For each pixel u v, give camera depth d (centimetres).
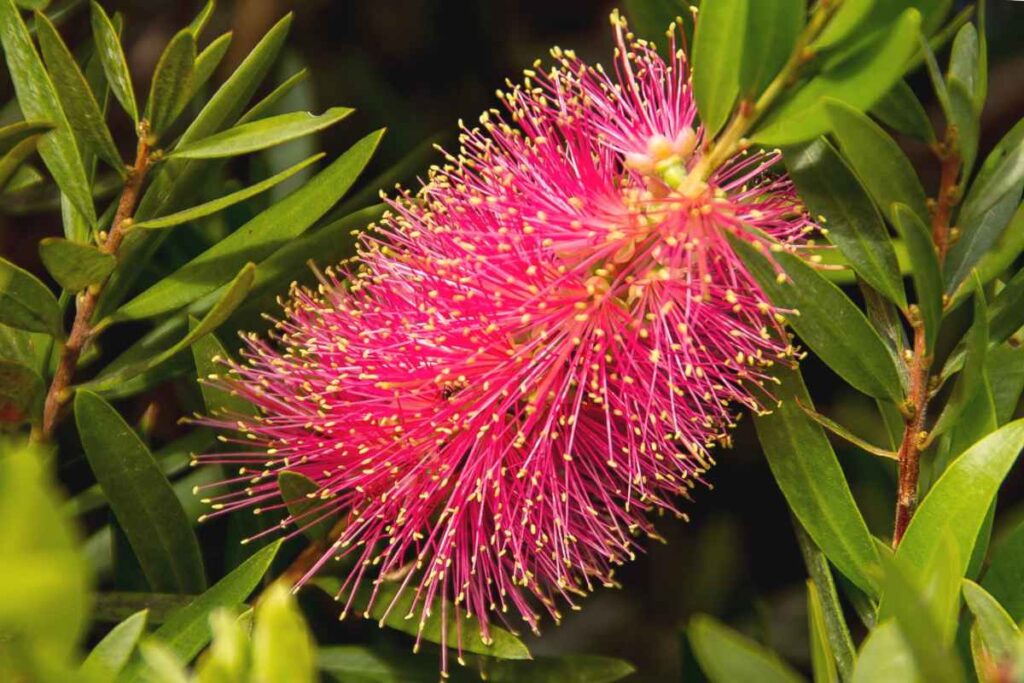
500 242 44
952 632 39
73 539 36
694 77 41
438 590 45
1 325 45
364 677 45
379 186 49
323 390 45
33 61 44
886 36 40
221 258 45
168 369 47
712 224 43
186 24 58
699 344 44
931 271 42
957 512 41
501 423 44
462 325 44
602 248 44
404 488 44
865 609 44
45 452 44
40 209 50
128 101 44
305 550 46
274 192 52
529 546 44
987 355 44
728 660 37
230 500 48
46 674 36
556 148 44
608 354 44
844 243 43
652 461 45
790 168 43
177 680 36
